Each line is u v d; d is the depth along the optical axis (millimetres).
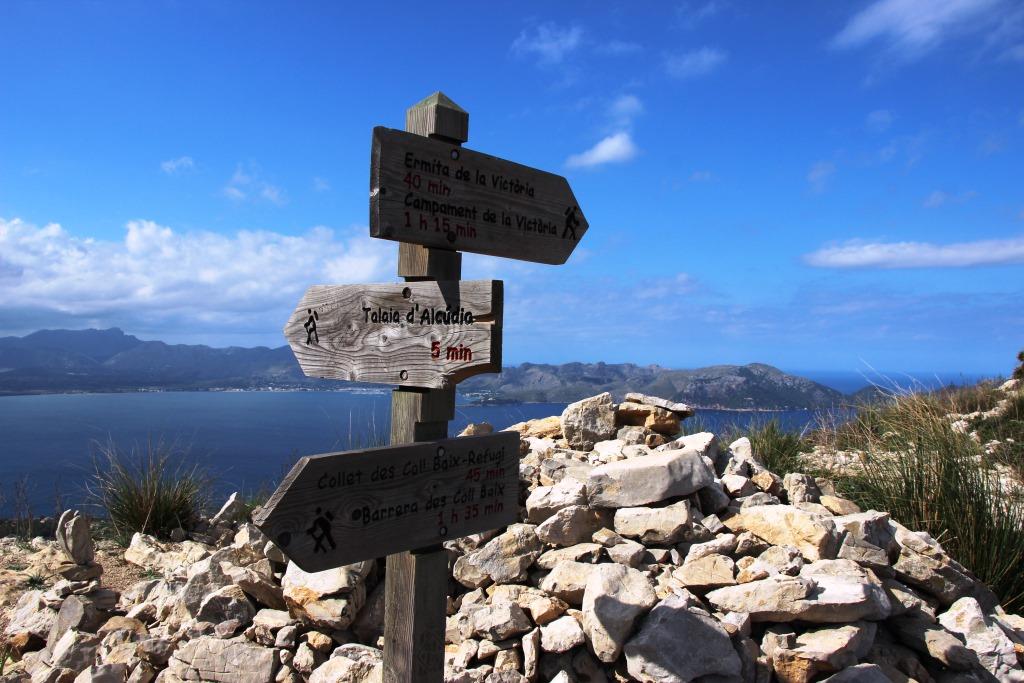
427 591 2576
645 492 4215
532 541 3980
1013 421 8859
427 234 2445
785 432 7824
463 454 2615
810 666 3246
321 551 2184
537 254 2871
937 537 4879
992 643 3686
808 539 3947
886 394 8086
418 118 2635
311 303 2814
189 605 4156
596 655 3320
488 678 3281
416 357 2492
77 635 4047
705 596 3645
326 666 3414
